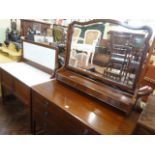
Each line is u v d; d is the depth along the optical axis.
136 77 1.06
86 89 1.25
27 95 1.55
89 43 1.31
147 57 1.00
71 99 1.24
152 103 1.09
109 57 1.20
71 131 1.11
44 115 1.36
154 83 1.46
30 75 1.72
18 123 1.92
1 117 2.01
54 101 1.20
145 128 0.84
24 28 2.42
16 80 1.67
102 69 1.25
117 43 1.14
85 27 1.30
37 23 2.25
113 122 1.01
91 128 0.95
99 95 1.17
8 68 1.90
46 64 1.83
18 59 2.26
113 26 1.15
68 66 1.48
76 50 1.40
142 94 1.09
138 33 1.03
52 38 2.08
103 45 1.23
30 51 2.01
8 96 2.33
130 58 1.08
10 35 2.70
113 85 1.19
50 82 1.55
